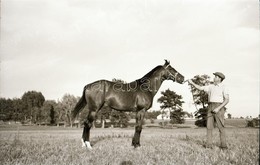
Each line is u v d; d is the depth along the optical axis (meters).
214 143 10.84
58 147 8.99
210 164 6.52
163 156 7.31
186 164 6.45
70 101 61.72
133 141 9.83
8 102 68.62
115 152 7.99
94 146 9.69
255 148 8.67
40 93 72.25
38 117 69.19
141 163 6.49
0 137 14.53
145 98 10.14
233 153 7.71
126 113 58.03
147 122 87.69
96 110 9.86
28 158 6.75
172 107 75.88
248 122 30.39
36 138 13.58
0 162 6.35
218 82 9.34
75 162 6.43
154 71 10.61
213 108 9.34
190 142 11.22
